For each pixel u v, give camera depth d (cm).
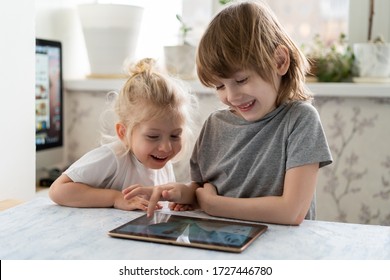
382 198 161
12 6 141
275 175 98
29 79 150
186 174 165
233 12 97
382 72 169
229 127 106
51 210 94
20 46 145
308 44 186
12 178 146
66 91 196
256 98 95
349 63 176
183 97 106
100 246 73
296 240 76
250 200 90
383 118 158
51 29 185
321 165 93
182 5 198
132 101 104
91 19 189
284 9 193
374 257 69
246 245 72
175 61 182
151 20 199
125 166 108
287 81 100
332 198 166
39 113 175
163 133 103
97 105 193
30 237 77
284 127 98
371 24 177
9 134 144
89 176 103
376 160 160
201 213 96
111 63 193
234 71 93
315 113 96
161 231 77
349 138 162
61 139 190
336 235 79
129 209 95
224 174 105
